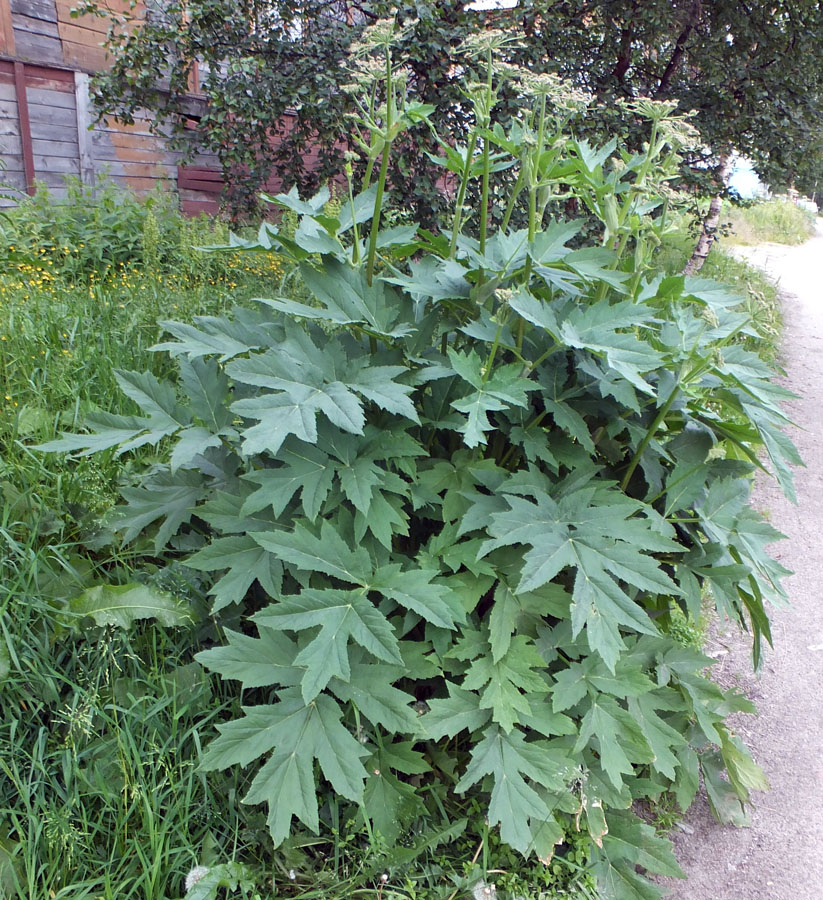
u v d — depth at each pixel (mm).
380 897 2039
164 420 2441
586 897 2150
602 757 2154
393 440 2133
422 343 2312
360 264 2285
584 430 2246
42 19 7457
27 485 2689
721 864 2412
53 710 2154
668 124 2346
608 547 1955
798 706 3111
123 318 4102
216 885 1931
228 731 1929
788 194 7219
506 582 2215
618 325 2121
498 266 2336
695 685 2527
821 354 8008
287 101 6094
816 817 2588
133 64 6492
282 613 1880
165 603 2326
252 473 2027
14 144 7406
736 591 2404
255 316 2291
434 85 5875
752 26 7246
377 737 2182
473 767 2094
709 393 2420
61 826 1905
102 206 6402
